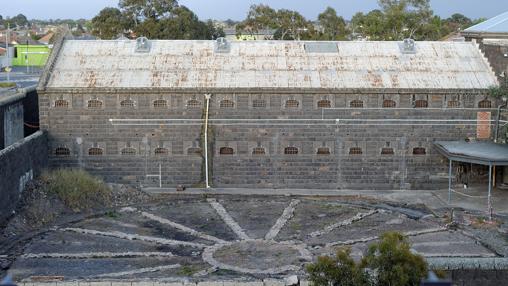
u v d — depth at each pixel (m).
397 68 56.84
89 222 45.50
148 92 54.25
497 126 54.81
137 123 54.75
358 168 55.34
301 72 56.25
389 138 54.97
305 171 55.38
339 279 23.41
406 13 115.38
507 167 54.38
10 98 53.28
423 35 115.31
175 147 55.16
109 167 55.25
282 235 42.56
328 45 59.84
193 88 54.19
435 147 54.66
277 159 55.22
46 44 180.00
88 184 49.91
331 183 55.50
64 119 54.66
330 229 43.84
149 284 31.78
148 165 55.28
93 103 54.59
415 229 43.81
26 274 34.62
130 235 42.53
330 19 134.00
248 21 132.12
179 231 43.59
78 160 55.09
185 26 111.56
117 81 54.84
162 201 51.75
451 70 56.56
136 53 58.28
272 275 34.81
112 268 36.03
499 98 54.31
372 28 115.81
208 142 54.94
